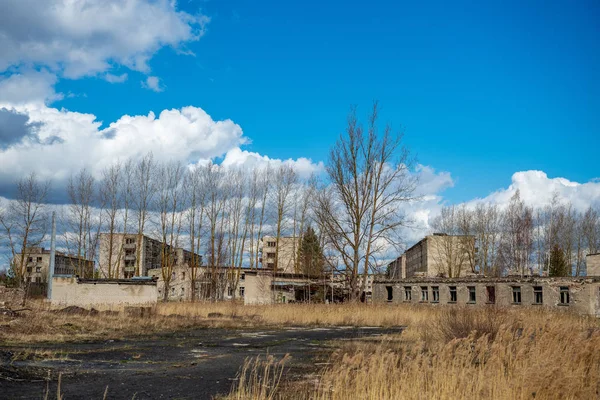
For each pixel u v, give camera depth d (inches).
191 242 2428.6
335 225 2055.9
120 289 1833.2
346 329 1210.6
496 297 2053.4
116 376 533.0
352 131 2050.9
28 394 428.8
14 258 2268.7
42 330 884.0
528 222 2787.9
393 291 2412.6
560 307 1875.0
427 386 430.9
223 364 639.1
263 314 1491.1
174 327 1129.4
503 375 438.3
